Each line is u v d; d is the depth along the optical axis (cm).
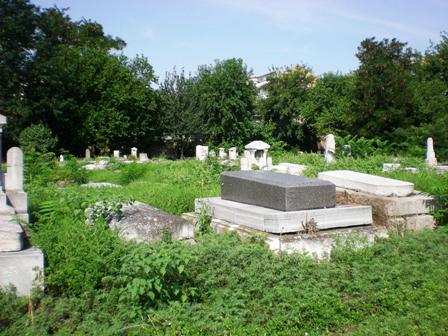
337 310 566
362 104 4053
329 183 810
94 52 5178
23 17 4278
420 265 695
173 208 1020
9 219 653
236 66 5462
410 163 1870
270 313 557
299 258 679
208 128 5400
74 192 830
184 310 533
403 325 530
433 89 4056
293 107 5538
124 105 5059
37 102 4403
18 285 560
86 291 552
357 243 759
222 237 746
